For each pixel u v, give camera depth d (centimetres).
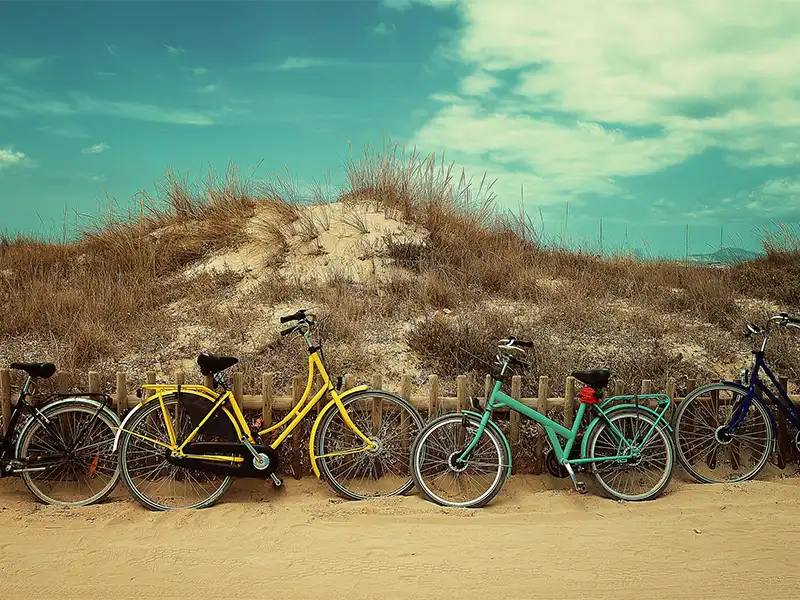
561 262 1180
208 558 479
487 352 778
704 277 1104
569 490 628
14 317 886
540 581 443
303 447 639
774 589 433
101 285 983
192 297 962
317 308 893
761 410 674
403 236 1130
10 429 612
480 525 547
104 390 711
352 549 495
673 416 664
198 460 591
